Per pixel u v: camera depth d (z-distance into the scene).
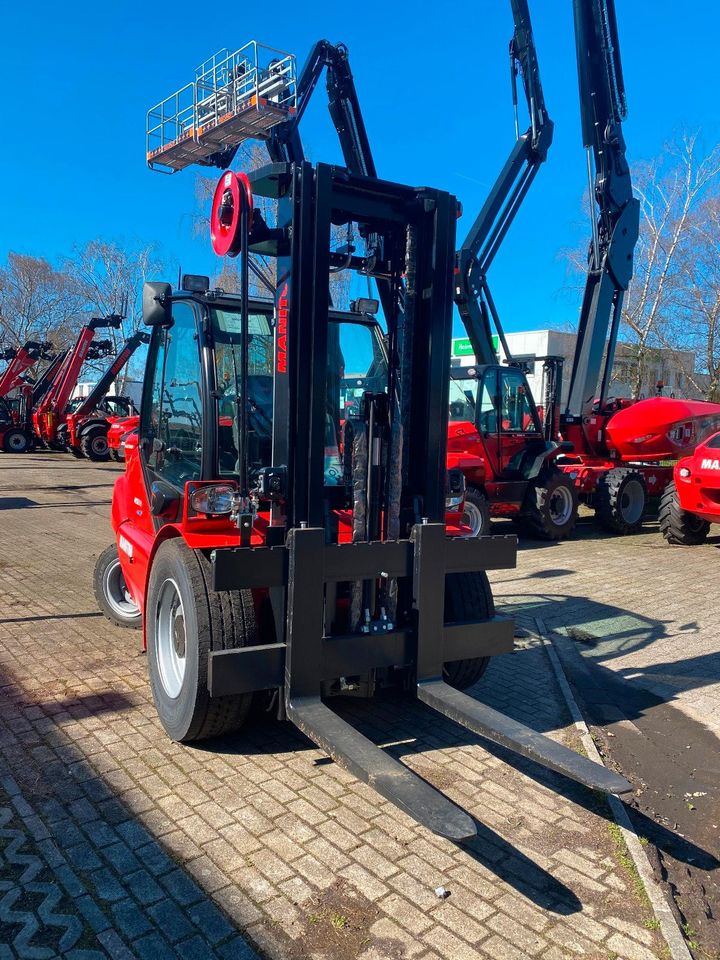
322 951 2.49
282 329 3.65
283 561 3.47
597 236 12.07
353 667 3.62
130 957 2.44
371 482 3.81
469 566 3.92
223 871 2.89
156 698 4.11
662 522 10.86
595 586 8.09
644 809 3.60
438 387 3.88
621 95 11.77
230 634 3.60
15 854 2.95
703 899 2.88
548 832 3.26
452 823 2.49
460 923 2.65
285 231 3.62
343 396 4.49
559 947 2.55
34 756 3.77
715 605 7.34
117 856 2.96
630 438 12.61
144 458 5.07
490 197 10.82
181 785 3.52
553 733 4.31
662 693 5.11
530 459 10.76
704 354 25.66
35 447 28.41
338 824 3.24
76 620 6.12
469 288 10.62
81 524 11.49
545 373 11.86
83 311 44.94
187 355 4.45
